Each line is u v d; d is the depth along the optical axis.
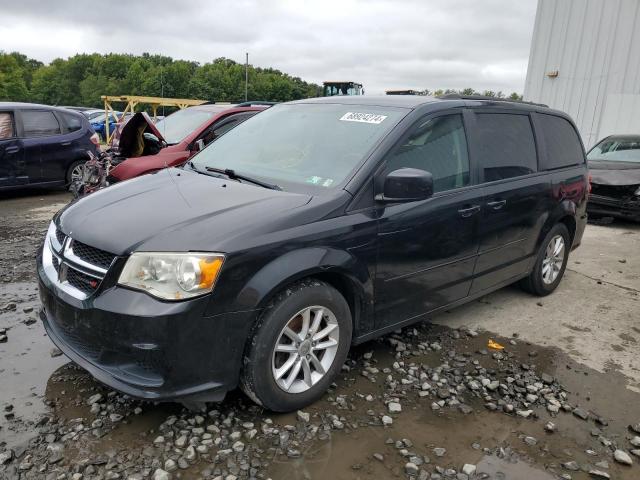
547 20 14.21
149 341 2.53
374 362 3.69
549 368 3.78
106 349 2.64
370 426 2.95
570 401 3.34
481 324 4.50
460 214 3.78
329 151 3.54
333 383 3.38
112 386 2.64
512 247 4.47
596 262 6.60
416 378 3.50
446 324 4.46
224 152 4.14
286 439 2.78
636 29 12.56
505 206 4.21
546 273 5.14
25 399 3.04
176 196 3.21
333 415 3.03
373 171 3.27
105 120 26.78
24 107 9.30
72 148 9.67
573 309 4.94
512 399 3.33
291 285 2.90
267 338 2.78
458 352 3.94
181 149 7.02
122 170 6.63
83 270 2.76
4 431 2.74
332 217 3.05
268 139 4.01
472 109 4.10
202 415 2.95
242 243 2.68
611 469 2.72
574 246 5.47
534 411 3.21
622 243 7.63
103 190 3.60
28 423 2.82
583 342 4.23
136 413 2.94
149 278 2.57
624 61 12.86
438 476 2.60
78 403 3.02
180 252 2.58
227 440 2.75
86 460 2.55
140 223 2.82
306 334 3.01
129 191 3.43
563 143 5.18
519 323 4.55
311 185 3.30
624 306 5.07
